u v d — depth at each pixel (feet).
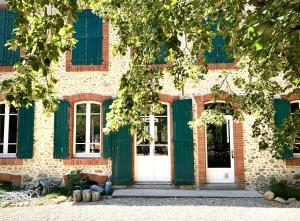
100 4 17.21
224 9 12.65
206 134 36.94
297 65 11.85
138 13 15.31
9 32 38.75
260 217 25.34
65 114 36.96
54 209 28.14
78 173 34.83
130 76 14.26
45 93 10.91
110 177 36.14
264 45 8.46
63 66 37.83
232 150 36.63
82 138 37.91
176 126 36.40
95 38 38.04
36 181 36.24
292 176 35.04
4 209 28.45
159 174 36.99
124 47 16.56
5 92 9.54
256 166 35.53
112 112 14.74
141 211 27.14
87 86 37.50
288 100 36.11
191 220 24.62
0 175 36.50
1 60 38.34
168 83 37.06
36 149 36.88
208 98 36.32
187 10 12.78
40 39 9.50
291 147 15.96
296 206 28.84
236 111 21.11
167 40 12.26
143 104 14.32
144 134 14.43
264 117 20.59
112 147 36.37
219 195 32.32
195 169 36.01
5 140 37.99
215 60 36.99
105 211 27.25
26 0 9.93
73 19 10.20
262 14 9.22
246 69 36.45
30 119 37.14
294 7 8.42
